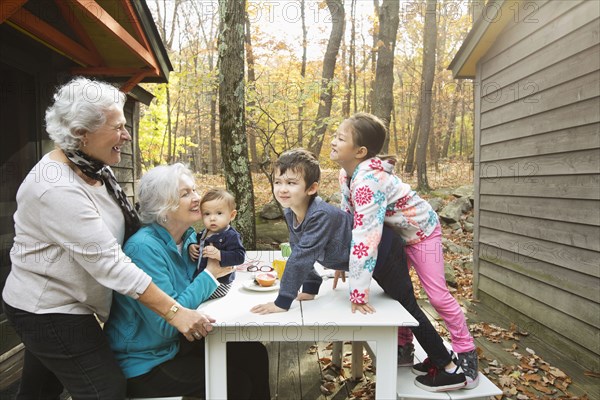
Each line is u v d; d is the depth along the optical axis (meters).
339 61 13.81
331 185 10.46
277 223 7.80
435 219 2.01
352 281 1.68
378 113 9.19
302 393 2.60
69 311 1.46
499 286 4.32
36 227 1.42
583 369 3.02
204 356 1.72
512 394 2.67
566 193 3.25
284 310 1.66
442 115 16.47
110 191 1.65
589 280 3.02
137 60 4.32
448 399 1.71
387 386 1.64
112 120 1.47
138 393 1.63
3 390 2.56
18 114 3.25
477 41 4.37
